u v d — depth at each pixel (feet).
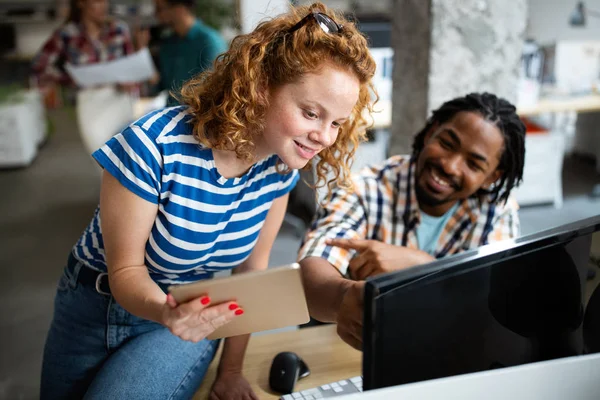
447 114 4.03
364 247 3.88
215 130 2.98
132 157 2.94
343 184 3.59
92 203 14.39
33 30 23.54
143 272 3.13
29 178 16.37
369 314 2.04
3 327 9.03
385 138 11.65
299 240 11.84
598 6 12.35
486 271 2.24
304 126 2.75
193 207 3.16
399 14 7.50
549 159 12.71
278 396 3.67
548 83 13.04
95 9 12.01
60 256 11.50
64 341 3.90
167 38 10.87
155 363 3.48
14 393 7.46
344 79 2.68
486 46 7.07
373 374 2.11
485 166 3.88
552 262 2.41
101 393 3.32
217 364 4.09
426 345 2.19
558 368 2.00
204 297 2.39
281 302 2.49
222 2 15.92
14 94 17.83
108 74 11.84
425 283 2.11
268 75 2.77
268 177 3.43
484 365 2.39
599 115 14.85
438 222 4.34
